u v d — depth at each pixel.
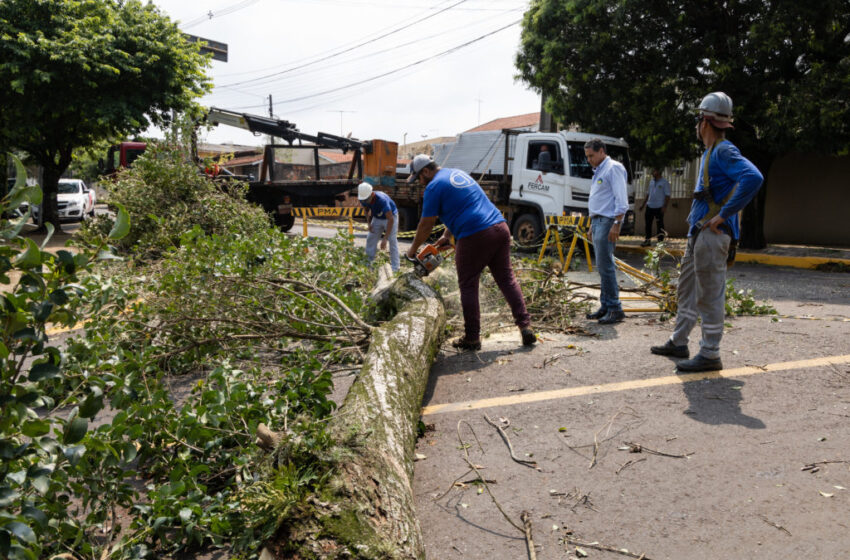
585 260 11.55
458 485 2.88
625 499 2.65
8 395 1.84
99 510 2.64
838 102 10.48
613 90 13.12
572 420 3.51
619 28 12.65
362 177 16.58
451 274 6.28
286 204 18.20
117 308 4.55
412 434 3.09
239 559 2.26
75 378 2.59
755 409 3.47
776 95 11.60
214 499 2.69
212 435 3.08
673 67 12.47
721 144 3.92
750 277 9.79
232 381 3.42
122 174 9.65
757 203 12.94
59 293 1.91
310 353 4.59
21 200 1.82
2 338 1.80
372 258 8.85
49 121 16.36
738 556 2.21
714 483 2.71
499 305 6.34
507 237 4.96
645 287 6.73
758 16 11.71
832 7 10.64
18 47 14.45
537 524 2.51
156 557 2.50
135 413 3.08
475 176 16.73
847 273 10.37
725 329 5.32
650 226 14.24
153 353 4.75
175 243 8.75
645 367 4.32
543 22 14.02
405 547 2.10
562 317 6.07
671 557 2.24
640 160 14.11
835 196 14.62
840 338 4.82
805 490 2.60
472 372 4.49
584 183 12.87
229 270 5.38
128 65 15.56
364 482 2.25
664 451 3.05
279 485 2.14
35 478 1.91
